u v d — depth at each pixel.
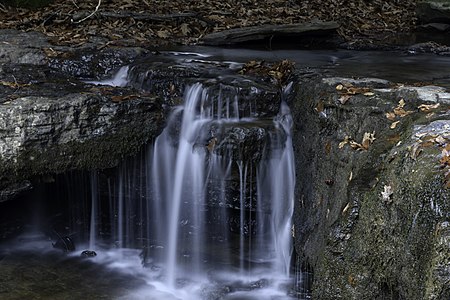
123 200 6.39
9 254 6.12
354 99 5.18
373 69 7.07
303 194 5.56
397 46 9.01
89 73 7.19
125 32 8.66
